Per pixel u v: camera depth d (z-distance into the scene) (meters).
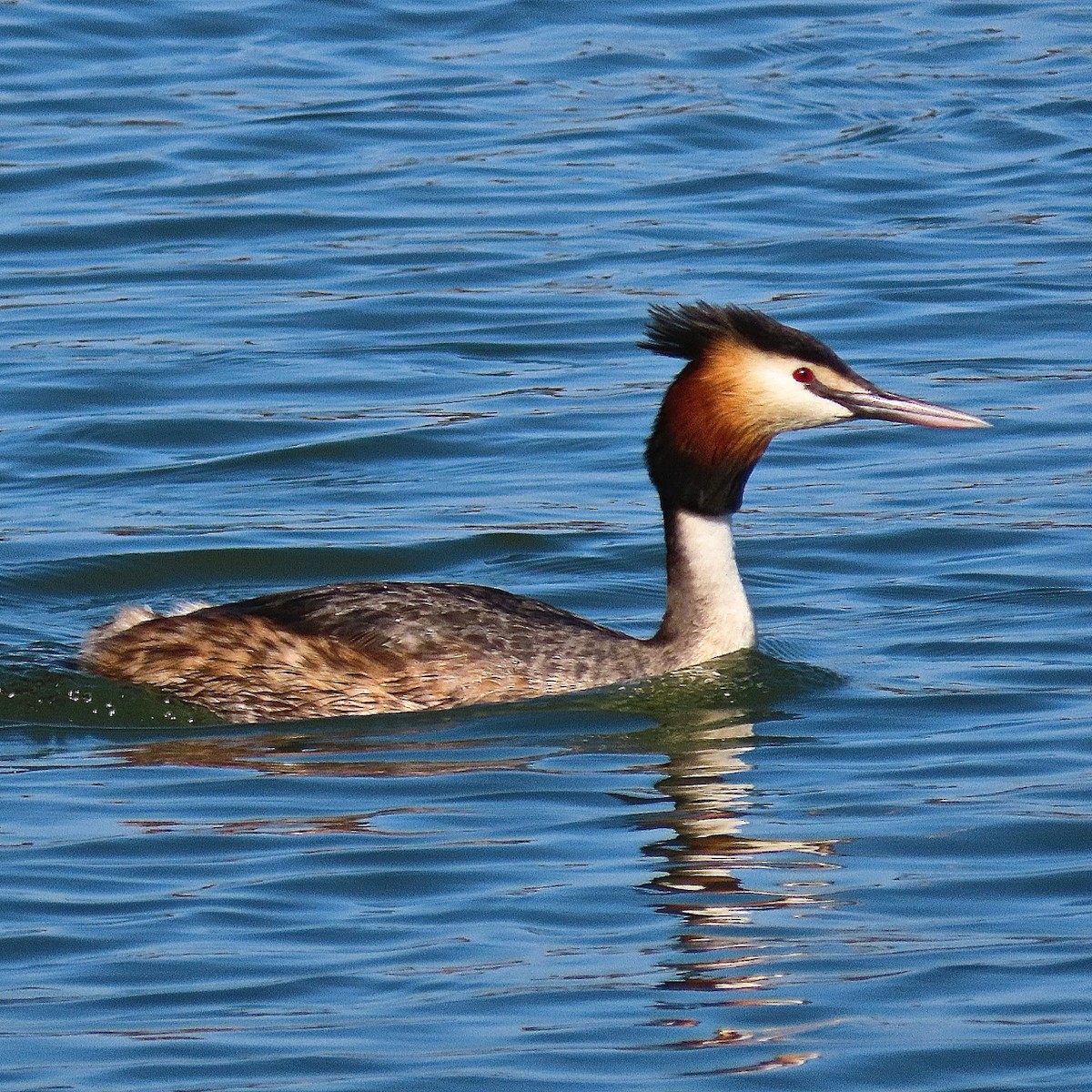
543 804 11.73
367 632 13.56
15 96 28.00
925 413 13.39
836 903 10.40
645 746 12.72
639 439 18.73
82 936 10.04
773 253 23.30
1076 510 16.86
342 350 20.91
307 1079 8.74
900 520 16.84
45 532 16.78
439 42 30.55
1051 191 25.00
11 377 20.12
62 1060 8.91
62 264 23.25
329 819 11.51
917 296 21.95
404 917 10.24
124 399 19.72
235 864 10.88
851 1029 9.16
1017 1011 9.27
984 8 32.06
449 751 12.66
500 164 25.98
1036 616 14.87
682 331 13.76
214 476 18.11
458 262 23.08
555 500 17.53
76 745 12.92
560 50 30.06
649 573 16.17
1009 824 11.32
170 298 22.33
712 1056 8.89
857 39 30.56
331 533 16.78
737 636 14.02
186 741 13.01
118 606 15.59
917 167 25.81
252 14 31.16
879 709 13.29
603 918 10.24
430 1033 9.10
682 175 25.64
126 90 28.30
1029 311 21.48
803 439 19.06
